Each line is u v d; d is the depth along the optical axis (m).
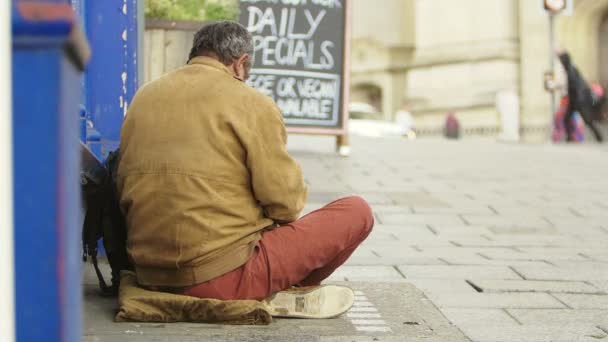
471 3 32.28
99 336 3.50
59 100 1.96
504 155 13.38
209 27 3.89
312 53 11.18
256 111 3.74
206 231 3.69
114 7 5.12
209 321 3.75
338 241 3.93
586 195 9.47
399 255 6.02
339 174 10.12
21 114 1.95
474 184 9.93
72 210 2.09
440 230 7.21
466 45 32.50
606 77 30.92
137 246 3.79
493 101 31.56
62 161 1.97
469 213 8.09
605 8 30.47
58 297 1.99
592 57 30.81
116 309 3.91
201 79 3.78
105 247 4.15
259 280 3.80
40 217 1.97
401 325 3.95
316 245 3.89
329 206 3.98
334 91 11.26
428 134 33.69
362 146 13.73
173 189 3.68
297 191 3.81
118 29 5.12
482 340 3.78
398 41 35.12
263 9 11.04
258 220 3.83
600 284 5.16
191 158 3.69
